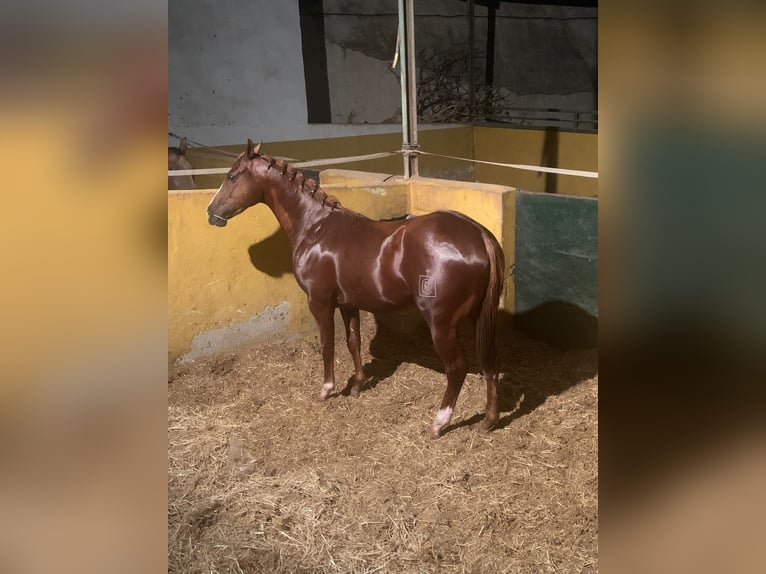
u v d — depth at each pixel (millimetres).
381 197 4766
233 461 3281
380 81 8906
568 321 4422
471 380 4016
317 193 3602
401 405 3771
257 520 2836
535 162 8297
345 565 2555
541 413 3617
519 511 2828
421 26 9242
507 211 4484
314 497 2973
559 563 2520
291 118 8328
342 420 3637
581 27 10664
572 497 2902
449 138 8711
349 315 3789
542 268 4492
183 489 3057
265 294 4500
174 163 5273
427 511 2848
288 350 4492
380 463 3227
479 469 3139
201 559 2594
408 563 2555
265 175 3598
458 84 9680
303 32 8289
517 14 10125
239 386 4062
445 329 3205
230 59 7816
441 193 4727
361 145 8664
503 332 4680
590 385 3906
